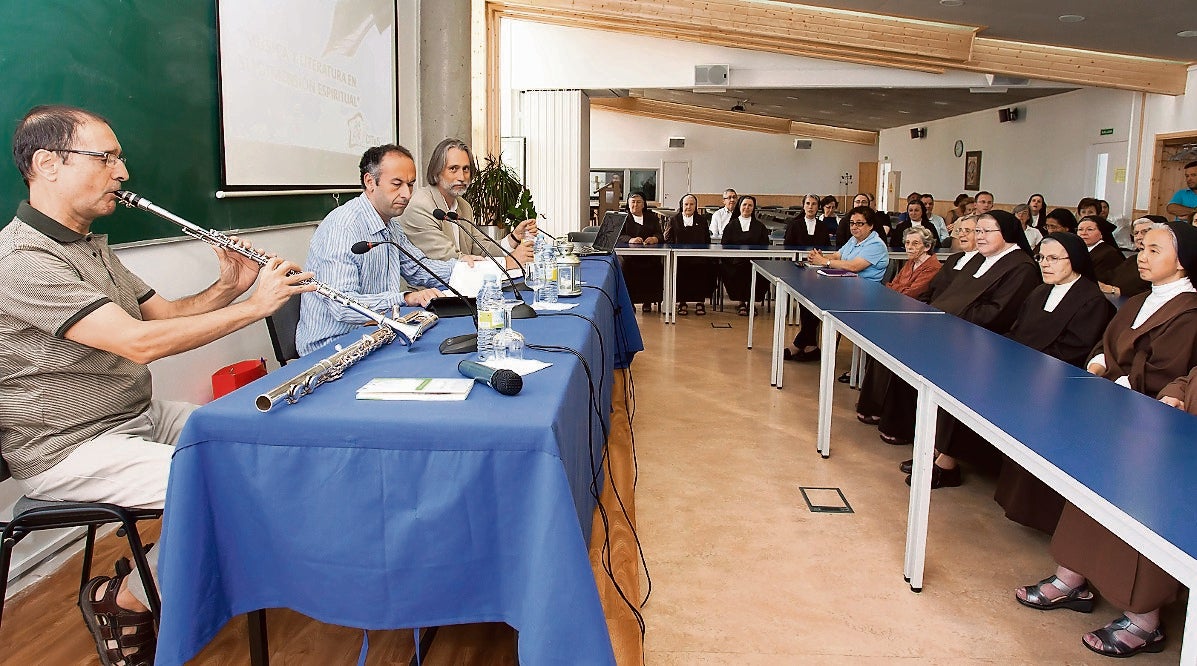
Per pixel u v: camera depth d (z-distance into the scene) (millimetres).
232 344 3211
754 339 6312
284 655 1882
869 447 3605
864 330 2979
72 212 1694
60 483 1676
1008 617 2137
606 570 2354
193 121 2857
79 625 2002
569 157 8961
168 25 2697
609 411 3656
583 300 2871
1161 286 2490
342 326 2412
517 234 3908
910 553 2291
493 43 7875
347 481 1435
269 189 3436
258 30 3305
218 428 1440
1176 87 7941
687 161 17594
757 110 15062
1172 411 1899
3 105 2018
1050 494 2488
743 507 2879
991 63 7781
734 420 4016
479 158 7793
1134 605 1877
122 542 2480
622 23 8078
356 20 4457
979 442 3014
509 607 1449
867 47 7406
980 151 12562
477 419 1411
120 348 1616
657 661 1905
